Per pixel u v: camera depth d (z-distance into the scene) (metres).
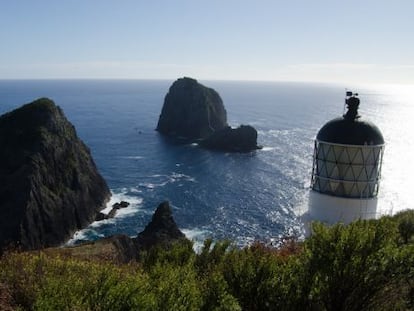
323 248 10.37
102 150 133.38
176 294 9.39
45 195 73.81
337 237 10.48
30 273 11.69
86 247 33.94
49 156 79.94
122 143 148.50
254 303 10.47
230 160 119.94
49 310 7.93
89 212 80.88
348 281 9.83
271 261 11.09
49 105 88.94
